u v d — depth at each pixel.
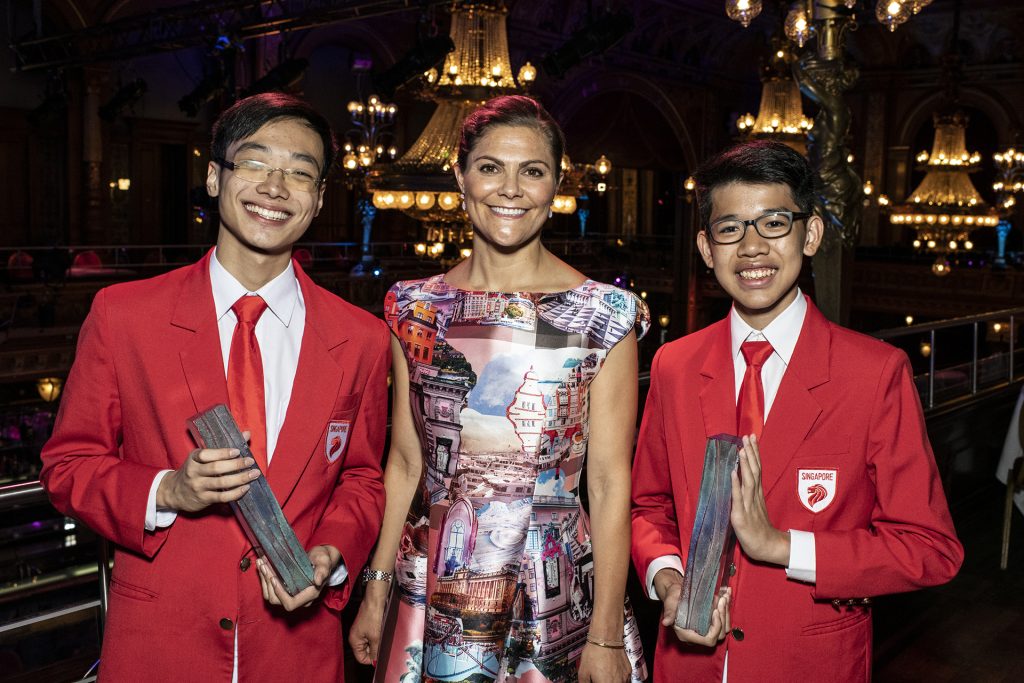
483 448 1.64
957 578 3.79
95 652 3.15
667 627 1.74
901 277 22.27
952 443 4.62
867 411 1.60
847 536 1.55
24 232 17.12
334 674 1.65
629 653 1.76
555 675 1.64
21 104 16.81
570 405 1.66
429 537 1.67
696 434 1.71
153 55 18.17
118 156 18.09
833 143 5.22
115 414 1.57
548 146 1.62
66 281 14.07
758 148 1.62
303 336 1.62
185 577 1.53
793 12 5.21
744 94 23.86
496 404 1.64
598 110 21.25
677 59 21.55
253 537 1.42
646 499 1.87
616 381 1.70
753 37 22.17
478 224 1.65
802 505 1.61
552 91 19.23
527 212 1.63
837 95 5.16
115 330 1.54
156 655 1.53
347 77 20.05
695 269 23.95
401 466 1.82
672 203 33.62
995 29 22.67
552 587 1.65
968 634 3.28
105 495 1.47
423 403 1.70
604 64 19.75
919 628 3.33
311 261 16.97
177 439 1.52
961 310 21.30
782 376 1.66
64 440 1.55
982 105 23.83
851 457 1.61
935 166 12.70
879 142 25.25
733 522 1.49
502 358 1.65
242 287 1.59
